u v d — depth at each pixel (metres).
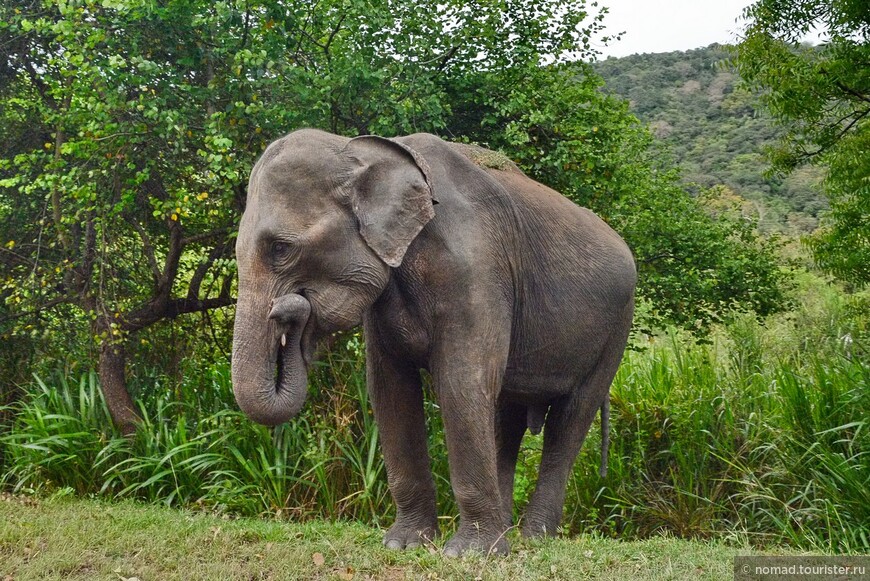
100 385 7.49
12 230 8.20
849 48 8.75
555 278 5.21
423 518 4.97
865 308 9.64
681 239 10.25
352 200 4.37
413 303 4.58
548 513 5.49
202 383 7.74
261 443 6.81
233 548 4.53
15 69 8.30
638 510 7.09
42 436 6.96
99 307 7.47
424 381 7.14
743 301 10.59
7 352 8.12
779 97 9.03
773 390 7.68
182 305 8.01
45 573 3.97
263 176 4.35
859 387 6.98
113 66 6.49
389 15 7.32
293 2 6.88
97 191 7.21
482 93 7.89
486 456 4.55
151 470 6.82
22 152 8.30
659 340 10.58
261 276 4.23
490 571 4.16
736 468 7.04
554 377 5.37
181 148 6.65
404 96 7.31
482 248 4.66
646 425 7.52
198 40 6.98
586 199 8.19
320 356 7.15
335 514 6.55
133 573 4.03
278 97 7.01
